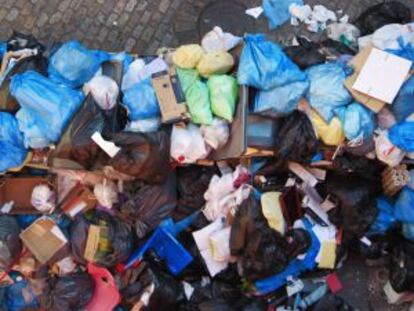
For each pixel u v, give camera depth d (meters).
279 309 5.76
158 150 5.14
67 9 6.42
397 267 5.72
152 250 5.72
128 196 5.56
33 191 5.70
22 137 5.27
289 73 5.12
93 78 5.28
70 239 5.64
